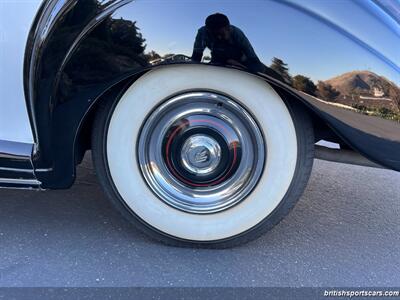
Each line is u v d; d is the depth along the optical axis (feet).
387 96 3.74
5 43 3.74
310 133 4.09
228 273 4.23
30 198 5.28
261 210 4.29
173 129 4.13
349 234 4.94
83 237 4.63
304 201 5.63
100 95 3.84
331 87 3.70
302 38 3.62
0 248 4.42
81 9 3.61
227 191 4.28
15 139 3.97
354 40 3.66
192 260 4.36
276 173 4.18
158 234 4.43
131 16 3.60
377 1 3.87
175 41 3.64
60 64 3.73
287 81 3.70
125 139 4.12
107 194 4.33
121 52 3.68
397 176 6.59
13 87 3.84
